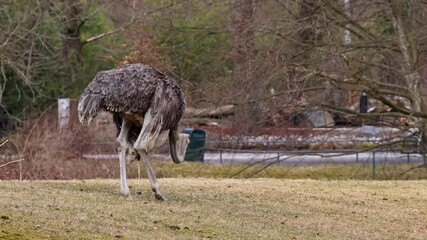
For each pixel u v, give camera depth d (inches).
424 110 2266.2
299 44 2241.6
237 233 1030.4
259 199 1302.9
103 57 3260.3
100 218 1013.2
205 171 2284.7
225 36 2637.8
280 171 2324.1
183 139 1203.9
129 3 3041.3
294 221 1149.7
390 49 2284.7
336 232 1103.6
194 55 2701.8
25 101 3002.0
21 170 1969.7
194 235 991.6
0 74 2893.7
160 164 2292.1
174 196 1258.0
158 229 999.0
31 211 1000.9
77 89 3245.6
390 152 2536.9
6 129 2915.8
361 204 1334.9
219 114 2468.0
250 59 2283.5
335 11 2258.9
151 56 2716.5
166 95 1136.8
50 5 3061.0
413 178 2226.9
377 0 2278.5
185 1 2610.7
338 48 2194.9
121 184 1186.6
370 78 2348.7
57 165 2023.9
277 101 2278.5
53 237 896.9
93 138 2242.9
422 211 1306.6
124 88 1125.1
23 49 2861.7
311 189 1453.0
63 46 3230.8
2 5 2780.5
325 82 2249.0
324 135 2512.3
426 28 2277.3
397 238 1103.6
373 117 2322.8
